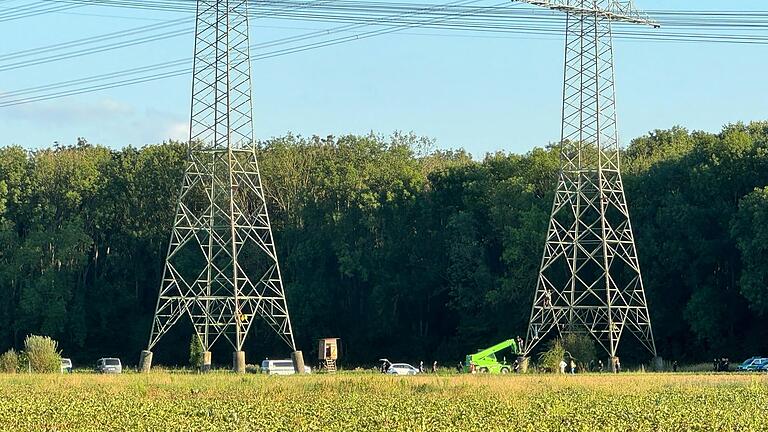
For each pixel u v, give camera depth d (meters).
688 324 115.38
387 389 66.50
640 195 120.56
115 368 108.88
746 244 102.38
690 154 117.81
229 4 97.62
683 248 112.88
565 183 108.00
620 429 47.62
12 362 99.12
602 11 96.44
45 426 49.50
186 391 66.81
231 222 97.25
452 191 136.88
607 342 114.94
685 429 48.00
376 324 134.50
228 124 97.69
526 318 123.38
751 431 47.53
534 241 120.88
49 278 132.50
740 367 99.06
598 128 98.19
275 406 56.22
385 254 133.50
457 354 131.00
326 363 116.94
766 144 113.94
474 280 129.38
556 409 54.03
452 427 48.12
